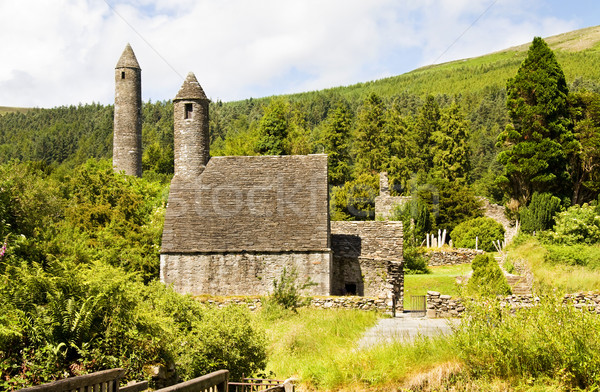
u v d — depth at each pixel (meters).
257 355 14.12
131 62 61.75
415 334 18.09
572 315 11.79
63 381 6.97
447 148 83.00
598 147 40.91
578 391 10.74
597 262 28.81
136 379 10.76
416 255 43.50
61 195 39.09
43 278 10.68
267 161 32.66
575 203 42.91
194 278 29.08
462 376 12.16
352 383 12.89
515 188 44.53
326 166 32.03
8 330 9.04
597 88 141.50
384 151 86.12
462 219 58.91
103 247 28.72
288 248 28.88
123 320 11.10
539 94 42.56
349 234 33.28
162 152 125.00
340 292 30.78
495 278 28.56
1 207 21.78
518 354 11.74
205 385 9.32
